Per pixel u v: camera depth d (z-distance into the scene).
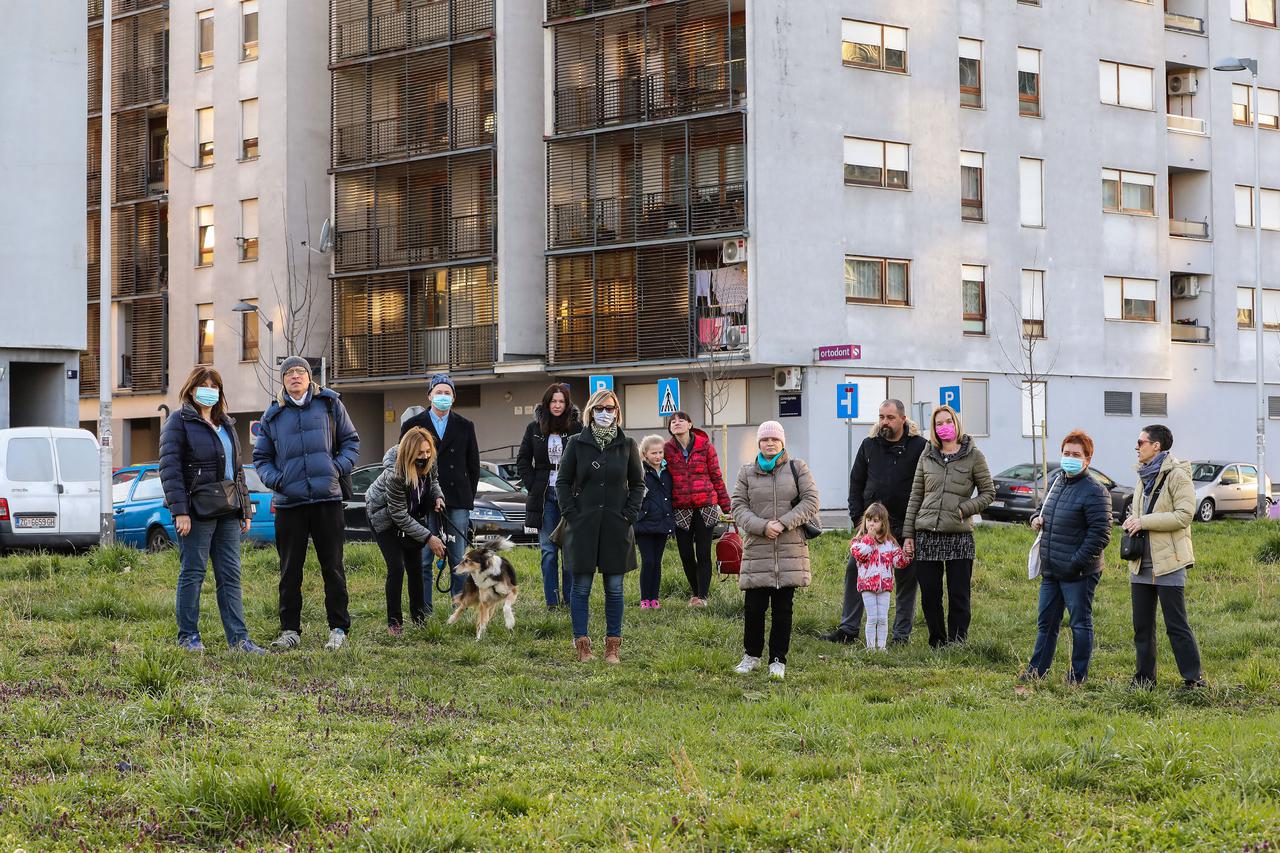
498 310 42.41
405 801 6.55
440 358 43.97
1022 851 5.93
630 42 40.75
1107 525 10.76
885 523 12.65
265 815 6.25
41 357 32.12
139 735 7.87
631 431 41.34
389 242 45.31
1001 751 7.57
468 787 7.00
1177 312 48.09
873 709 9.36
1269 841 5.90
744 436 39.28
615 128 40.22
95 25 53.28
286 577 11.73
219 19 48.69
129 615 13.13
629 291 40.28
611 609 11.39
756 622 11.18
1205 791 6.69
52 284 32.16
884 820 6.31
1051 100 43.50
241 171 47.91
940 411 12.50
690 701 9.61
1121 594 16.61
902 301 40.47
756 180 37.81
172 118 50.12
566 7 41.75
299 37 47.03
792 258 38.34
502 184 42.34
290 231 46.66
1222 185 47.81
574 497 11.43
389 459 12.94
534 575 17.14
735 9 38.72
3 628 12.01
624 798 6.70
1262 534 24.92
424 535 12.50
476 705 9.10
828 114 39.22
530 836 6.09
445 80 44.12
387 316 45.25
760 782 7.12
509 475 25.30
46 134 32.09
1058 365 43.28
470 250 43.25
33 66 31.91
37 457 22.84
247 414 48.53
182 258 49.81
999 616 14.59
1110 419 44.47
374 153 45.53
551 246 41.75
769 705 9.38
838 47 39.50
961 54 41.91
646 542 14.59
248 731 8.09
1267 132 49.09
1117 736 7.99
